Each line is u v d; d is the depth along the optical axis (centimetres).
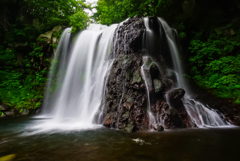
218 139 419
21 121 748
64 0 1356
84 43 1109
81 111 847
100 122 648
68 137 448
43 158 304
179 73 989
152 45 852
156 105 589
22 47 1202
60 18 1384
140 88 586
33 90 1108
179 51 1047
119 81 663
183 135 460
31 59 1205
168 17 1218
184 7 1139
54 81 1145
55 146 373
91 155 315
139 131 509
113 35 899
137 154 317
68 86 1077
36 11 1400
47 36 1168
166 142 393
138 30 759
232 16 1031
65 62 1184
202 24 1105
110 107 628
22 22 1338
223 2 1066
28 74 1187
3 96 1019
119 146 366
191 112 660
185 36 1062
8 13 1299
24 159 301
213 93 825
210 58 976
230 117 657
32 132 518
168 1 1226
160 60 859
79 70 1073
